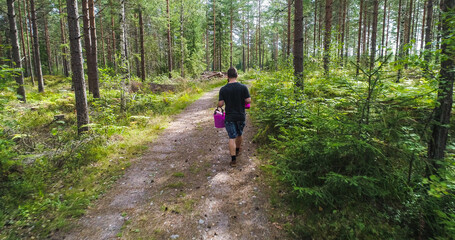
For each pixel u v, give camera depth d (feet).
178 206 10.50
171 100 38.55
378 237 7.75
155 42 94.32
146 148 17.99
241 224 9.14
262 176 12.53
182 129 23.36
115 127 19.89
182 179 13.00
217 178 12.80
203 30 116.47
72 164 14.34
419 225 7.93
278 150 14.98
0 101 16.47
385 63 8.68
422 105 9.34
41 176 12.93
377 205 9.00
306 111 16.05
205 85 60.75
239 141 14.87
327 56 27.73
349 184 9.45
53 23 103.45
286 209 9.71
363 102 9.82
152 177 13.41
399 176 9.17
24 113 27.37
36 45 51.75
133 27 86.38
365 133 9.77
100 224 9.42
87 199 10.98
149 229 9.09
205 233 8.78
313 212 9.27
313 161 11.06
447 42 7.29
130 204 10.79
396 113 9.50
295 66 23.65
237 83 13.79
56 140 19.08
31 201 10.68
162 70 94.43
